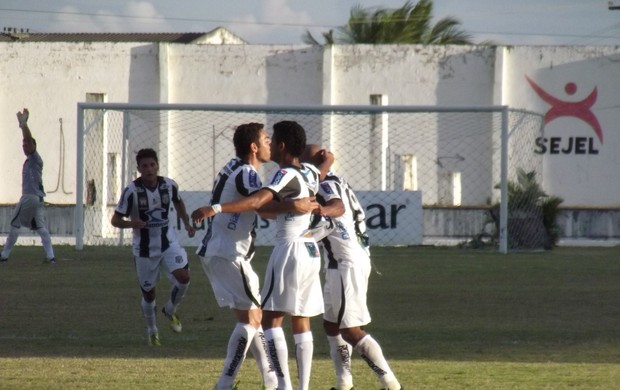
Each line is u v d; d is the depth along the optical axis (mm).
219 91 100812
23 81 101750
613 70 96938
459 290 45750
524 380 22625
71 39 143750
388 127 98500
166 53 100688
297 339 21078
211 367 24562
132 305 39281
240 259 22031
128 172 84438
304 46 100000
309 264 20656
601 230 94500
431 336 31438
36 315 36344
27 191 57938
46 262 58938
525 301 41531
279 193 20453
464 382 22391
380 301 41500
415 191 71125
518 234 76875
